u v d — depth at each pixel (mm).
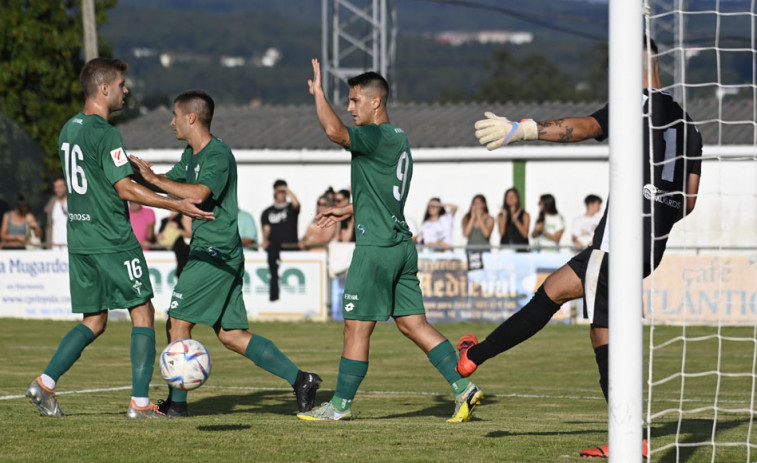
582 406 15898
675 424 12336
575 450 9727
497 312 32469
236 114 50781
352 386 12938
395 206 12797
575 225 34375
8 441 10227
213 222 13266
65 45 59281
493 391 18625
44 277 34719
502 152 40750
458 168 41625
